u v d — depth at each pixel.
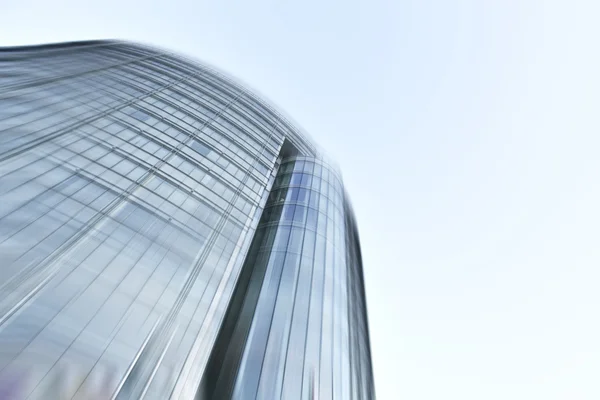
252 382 16.48
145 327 14.38
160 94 33.69
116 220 17.62
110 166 20.75
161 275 16.94
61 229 15.09
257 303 21.95
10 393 9.77
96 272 14.61
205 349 15.95
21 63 31.97
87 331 12.60
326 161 46.50
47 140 19.41
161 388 13.16
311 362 18.30
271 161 37.75
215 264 20.47
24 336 11.12
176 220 20.78
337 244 31.31
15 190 15.18
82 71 32.50
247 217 27.02
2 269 12.21
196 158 27.66
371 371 28.39
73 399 10.80
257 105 45.75
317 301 22.83
